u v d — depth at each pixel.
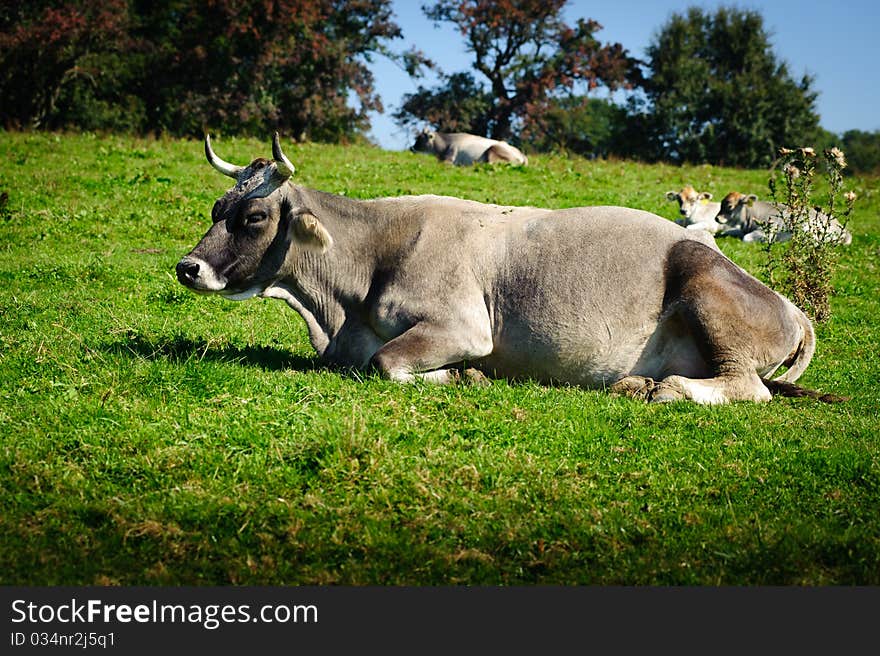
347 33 53.50
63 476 5.68
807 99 61.38
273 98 49.41
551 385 8.08
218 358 8.28
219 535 5.18
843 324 12.05
